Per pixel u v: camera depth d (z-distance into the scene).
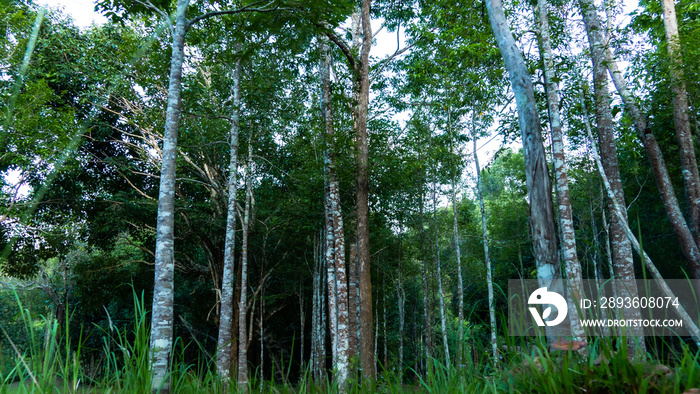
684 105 12.30
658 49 13.08
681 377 1.82
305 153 17.00
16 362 1.91
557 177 9.55
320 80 16.45
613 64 13.18
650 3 13.75
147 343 2.36
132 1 9.23
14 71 13.25
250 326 19.30
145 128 17.06
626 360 1.91
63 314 19.77
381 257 25.47
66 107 14.99
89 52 15.80
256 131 18.30
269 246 23.08
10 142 12.47
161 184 7.81
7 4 13.41
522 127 4.97
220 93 17.98
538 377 2.03
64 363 2.01
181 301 25.72
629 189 19.27
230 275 14.54
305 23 10.64
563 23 11.01
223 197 18.97
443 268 28.31
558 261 4.08
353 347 15.09
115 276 20.72
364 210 13.83
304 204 18.34
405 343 30.52
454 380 2.35
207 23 11.83
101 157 19.02
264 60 16.31
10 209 13.87
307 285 25.94
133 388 2.23
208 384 2.63
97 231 18.38
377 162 14.55
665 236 19.27
